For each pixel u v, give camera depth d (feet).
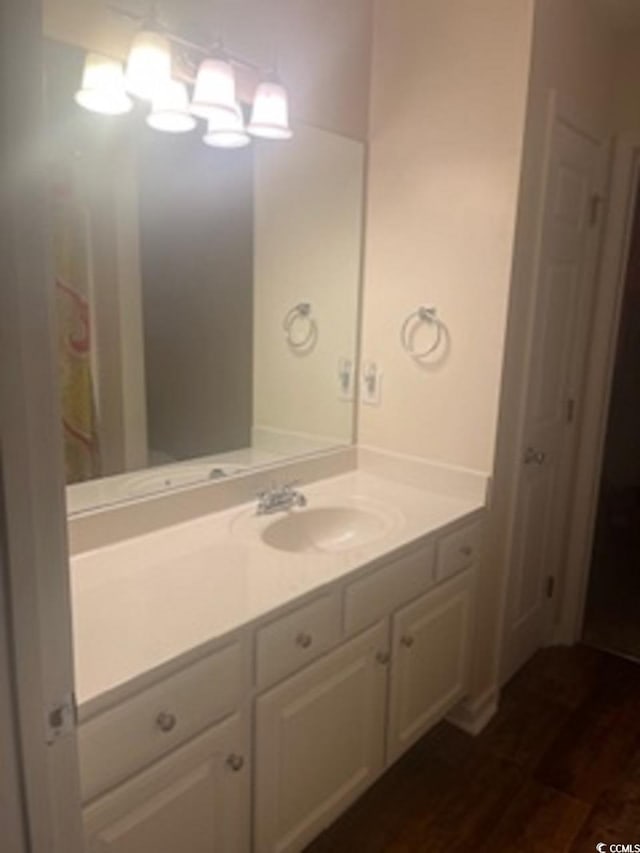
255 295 6.19
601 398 8.18
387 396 7.14
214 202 5.73
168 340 5.54
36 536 2.08
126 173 5.01
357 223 6.95
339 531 6.36
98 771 3.37
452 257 6.40
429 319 6.65
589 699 7.64
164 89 4.85
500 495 6.76
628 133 7.42
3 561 1.98
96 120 4.73
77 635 3.81
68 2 4.36
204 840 4.09
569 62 6.33
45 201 1.94
